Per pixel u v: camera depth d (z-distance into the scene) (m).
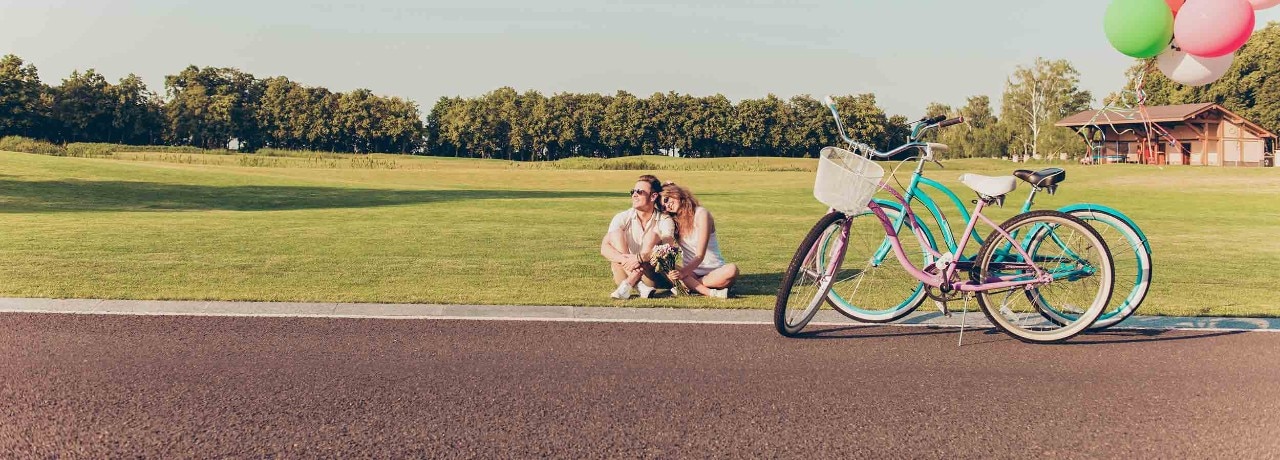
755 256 10.36
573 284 7.64
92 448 3.25
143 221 14.42
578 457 3.22
